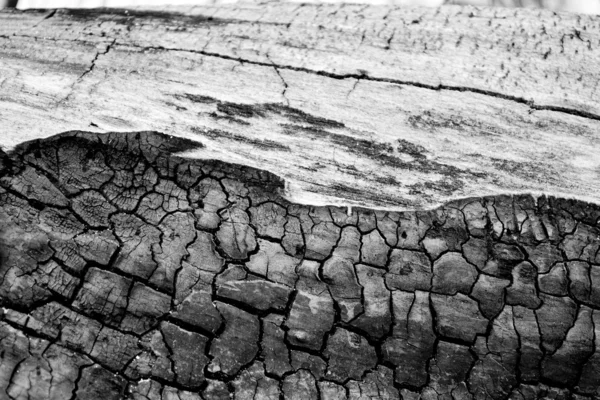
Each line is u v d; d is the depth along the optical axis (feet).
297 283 1.03
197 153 1.08
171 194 1.06
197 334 1.01
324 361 1.00
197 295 1.02
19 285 1.01
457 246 1.04
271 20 1.26
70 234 1.03
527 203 1.06
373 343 1.01
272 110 1.13
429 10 1.29
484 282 1.03
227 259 1.03
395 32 1.23
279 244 1.04
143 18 1.25
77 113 1.11
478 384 1.00
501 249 1.04
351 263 1.03
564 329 1.01
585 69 1.17
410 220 1.05
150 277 1.02
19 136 1.08
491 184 1.07
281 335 1.01
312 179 1.08
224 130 1.11
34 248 1.02
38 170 1.06
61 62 1.17
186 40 1.21
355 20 1.26
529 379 1.00
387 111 1.13
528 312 1.01
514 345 1.01
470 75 1.17
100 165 1.07
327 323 1.01
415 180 1.08
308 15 1.27
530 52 1.20
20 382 0.98
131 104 1.12
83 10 1.28
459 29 1.24
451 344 1.01
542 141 1.11
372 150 1.10
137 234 1.04
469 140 1.11
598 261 1.03
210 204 1.06
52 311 1.00
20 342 0.99
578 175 1.08
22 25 1.24
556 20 1.26
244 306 1.01
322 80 1.16
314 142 1.10
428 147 1.10
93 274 1.02
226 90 1.15
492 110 1.13
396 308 1.02
